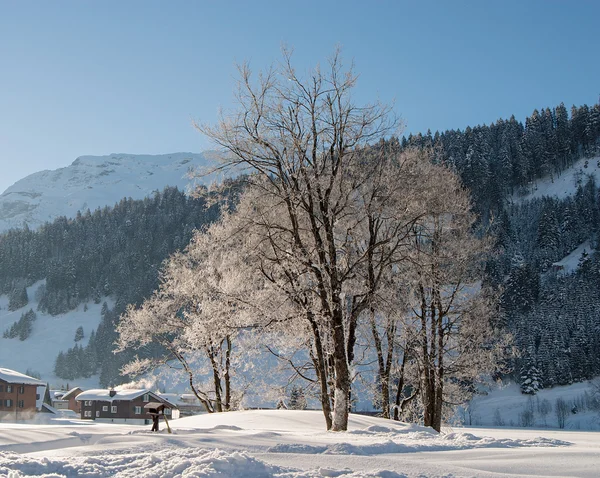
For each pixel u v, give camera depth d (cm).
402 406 2508
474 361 2373
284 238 1783
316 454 849
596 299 12188
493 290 2445
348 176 1770
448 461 806
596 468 742
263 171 1703
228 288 1819
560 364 10869
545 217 17488
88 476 664
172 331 2778
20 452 872
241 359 2350
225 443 913
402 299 2041
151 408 1117
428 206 1827
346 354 1789
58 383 17938
